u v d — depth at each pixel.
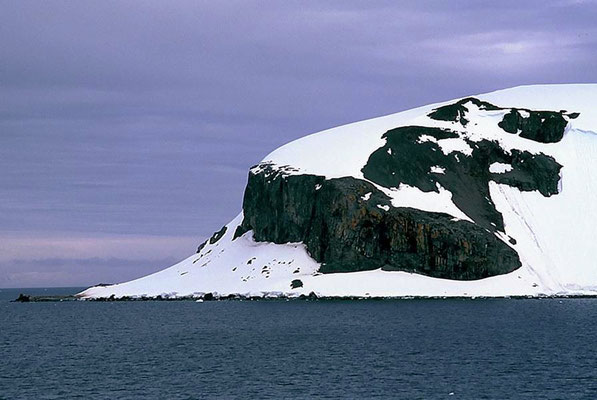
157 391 109.31
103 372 125.06
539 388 106.56
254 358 135.12
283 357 135.38
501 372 117.50
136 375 121.62
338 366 124.75
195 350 148.25
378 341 152.62
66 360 139.50
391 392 105.75
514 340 150.75
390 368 122.12
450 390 106.25
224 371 122.94
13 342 169.62
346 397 103.50
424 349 140.88
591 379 111.56
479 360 128.12
